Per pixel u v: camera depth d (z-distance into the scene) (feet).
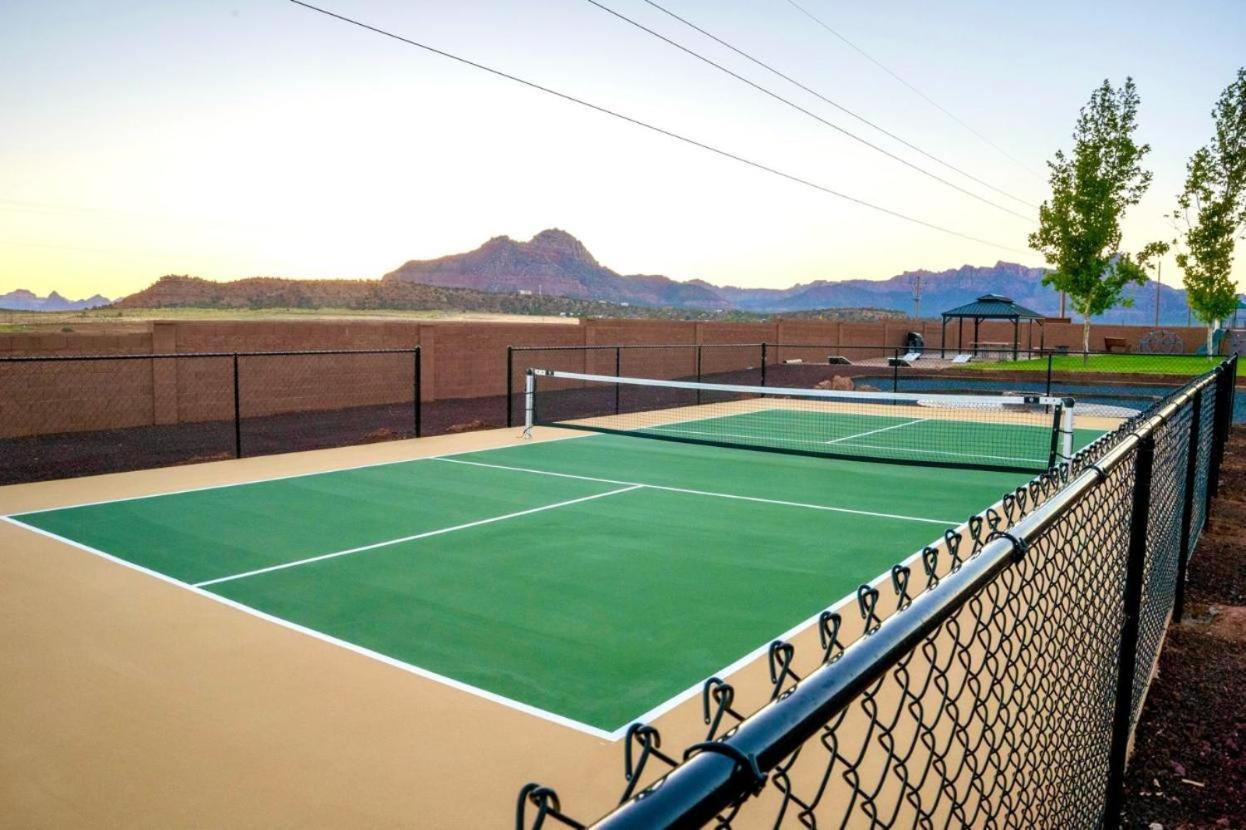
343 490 38.86
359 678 18.61
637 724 3.67
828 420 70.28
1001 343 168.96
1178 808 13.70
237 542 29.71
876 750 15.33
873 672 4.81
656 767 14.79
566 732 16.20
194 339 61.21
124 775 14.47
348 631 21.43
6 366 52.49
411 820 13.17
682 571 27.02
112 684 18.19
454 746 15.61
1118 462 10.48
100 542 29.48
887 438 59.93
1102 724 12.19
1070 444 40.04
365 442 54.13
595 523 33.30
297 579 25.59
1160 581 18.17
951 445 56.59
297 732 16.10
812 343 141.59
